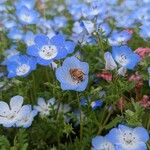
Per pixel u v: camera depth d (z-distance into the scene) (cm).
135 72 33
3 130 30
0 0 54
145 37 42
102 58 35
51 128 30
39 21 49
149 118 30
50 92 32
